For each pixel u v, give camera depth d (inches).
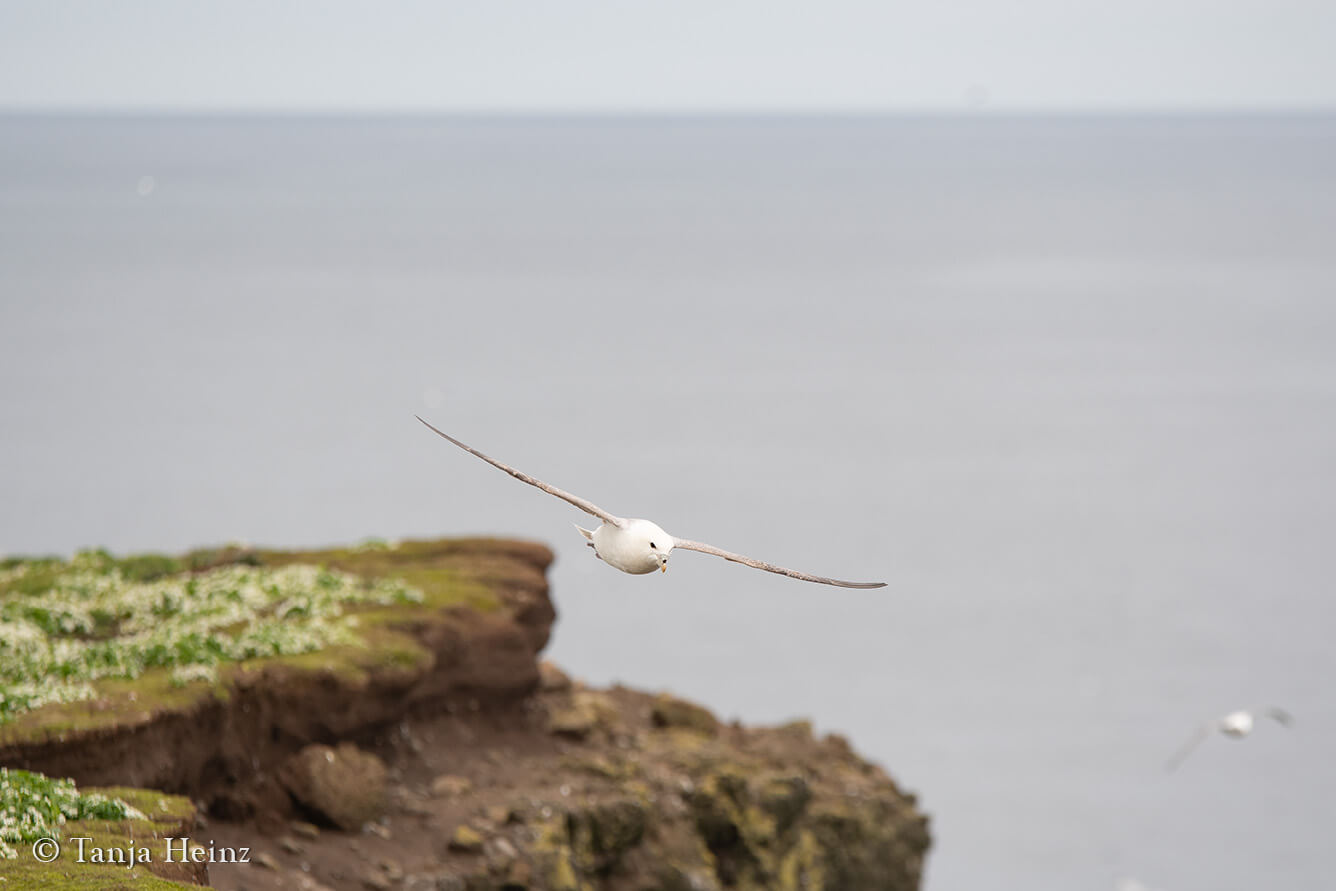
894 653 3641.7
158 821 697.0
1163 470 5994.1
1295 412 7249.0
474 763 1066.7
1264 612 4114.2
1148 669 3585.1
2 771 690.8
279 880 818.2
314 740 940.6
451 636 1093.1
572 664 3491.6
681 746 1203.2
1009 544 4798.2
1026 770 2945.4
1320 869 2610.7
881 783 1315.2
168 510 4975.4
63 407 6555.1
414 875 876.0
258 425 6432.1
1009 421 6973.4
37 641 930.7
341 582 1140.5
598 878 1005.2
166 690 855.1
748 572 4308.6
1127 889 2468.0
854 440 6476.4
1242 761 3058.6
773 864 1103.0
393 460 5836.6
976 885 2480.3
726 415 6978.4
